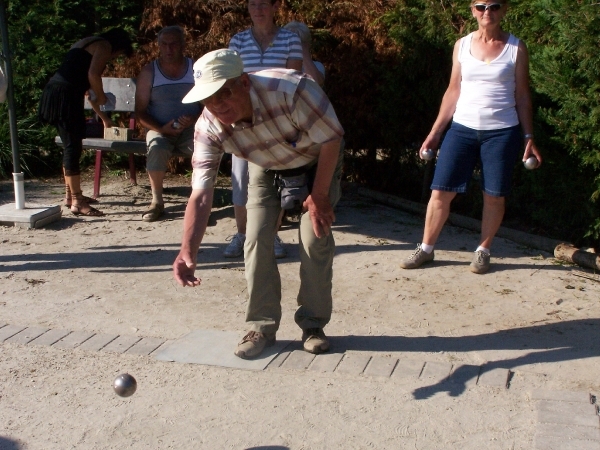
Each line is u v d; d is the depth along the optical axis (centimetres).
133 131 822
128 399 376
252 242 404
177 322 472
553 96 579
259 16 562
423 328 462
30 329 460
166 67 725
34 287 536
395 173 828
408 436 339
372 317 480
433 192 563
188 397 377
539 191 625
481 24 525
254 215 405
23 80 940
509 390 379
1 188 868
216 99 328
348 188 850
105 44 741
